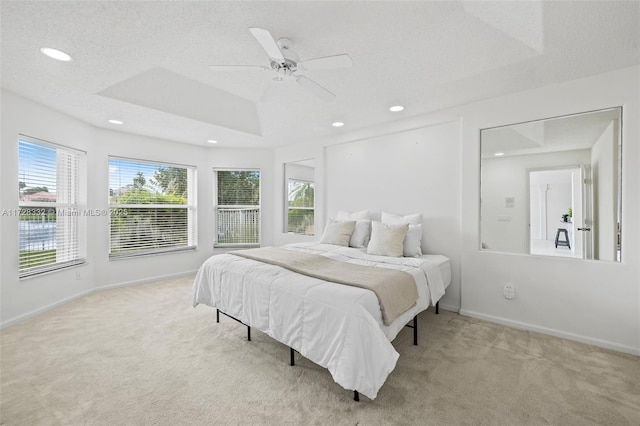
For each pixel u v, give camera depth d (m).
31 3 1.52
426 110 3.15
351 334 1.54
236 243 5.03
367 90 2.73
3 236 2.61
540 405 1.59
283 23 1.82
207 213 4.88
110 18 1.69
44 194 3.09
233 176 5.04
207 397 1.66
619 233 2.23
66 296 3.28
